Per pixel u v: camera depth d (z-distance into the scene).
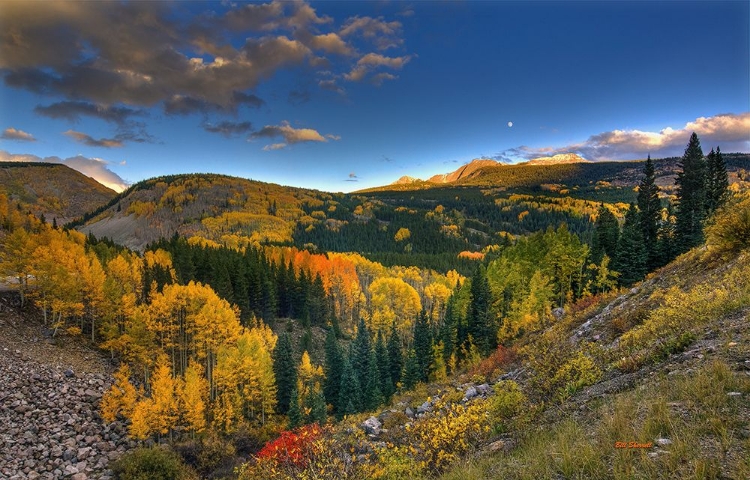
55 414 41.19
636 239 48.84
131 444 40.75
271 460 12.48
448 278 138.88
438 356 50.41
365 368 57.72
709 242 20.56
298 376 66.69
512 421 10.78
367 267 158.38
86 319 67.00
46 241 73.25
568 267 51.44
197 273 95.69
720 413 5.81
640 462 5.26
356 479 10.21
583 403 9.33
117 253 102.69
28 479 31.78
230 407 51.00
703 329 10.51
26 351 49.72
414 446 11.77
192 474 36.31
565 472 5.80
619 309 22.33
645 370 9.66
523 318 39.53
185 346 64.50
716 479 4.52
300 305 104.25
